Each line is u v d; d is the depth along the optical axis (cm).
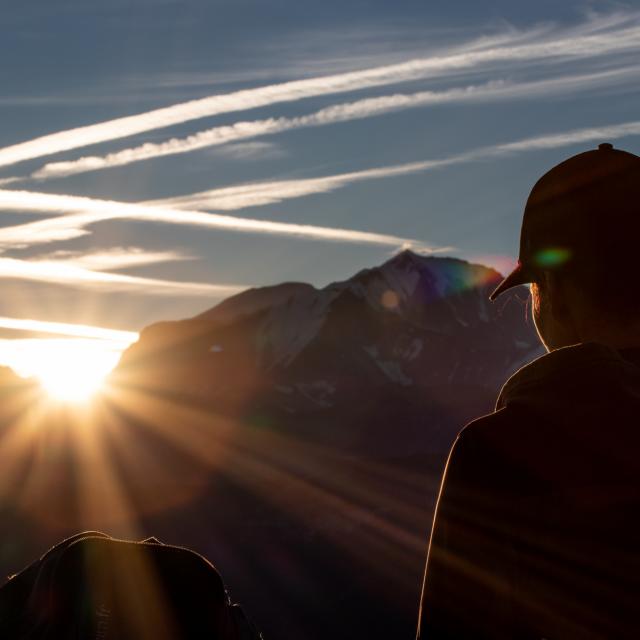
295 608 3750
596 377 189
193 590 194
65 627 191
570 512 181
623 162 202
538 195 206
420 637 185
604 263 199
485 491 185
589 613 178
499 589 182
